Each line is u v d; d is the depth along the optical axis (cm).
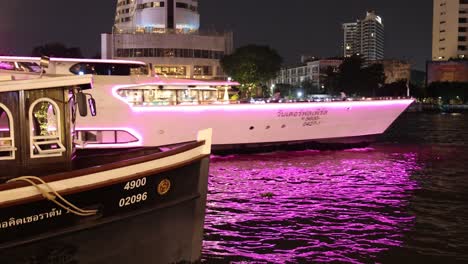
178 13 9944
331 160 2597
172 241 862
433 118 8488
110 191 768
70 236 745
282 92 13312
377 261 1070
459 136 4406
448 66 12562
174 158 833
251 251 1130
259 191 1792
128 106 2384
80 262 761
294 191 1795
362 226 1330
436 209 1517
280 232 1276
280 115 2689
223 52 9744
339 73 10312
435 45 15212
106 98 2352
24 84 762
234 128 2605
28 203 704
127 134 2403
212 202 1606
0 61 2109
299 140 2798
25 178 700
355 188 1858
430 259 1080
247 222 1366
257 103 2616
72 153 826
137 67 2503
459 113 10762
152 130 2438
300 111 2739
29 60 2128
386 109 2994
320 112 2803
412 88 11975
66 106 798
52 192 717
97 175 752
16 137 768
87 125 2322
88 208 752
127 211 791
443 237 1230
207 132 882
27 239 709
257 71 7606
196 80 2620
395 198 1675
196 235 901
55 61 2311
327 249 1145
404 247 1156
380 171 2272
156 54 9356
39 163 783
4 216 689
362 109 2914
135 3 10538
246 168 2312
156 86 2484
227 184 1925
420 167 2409
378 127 3020
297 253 1120
